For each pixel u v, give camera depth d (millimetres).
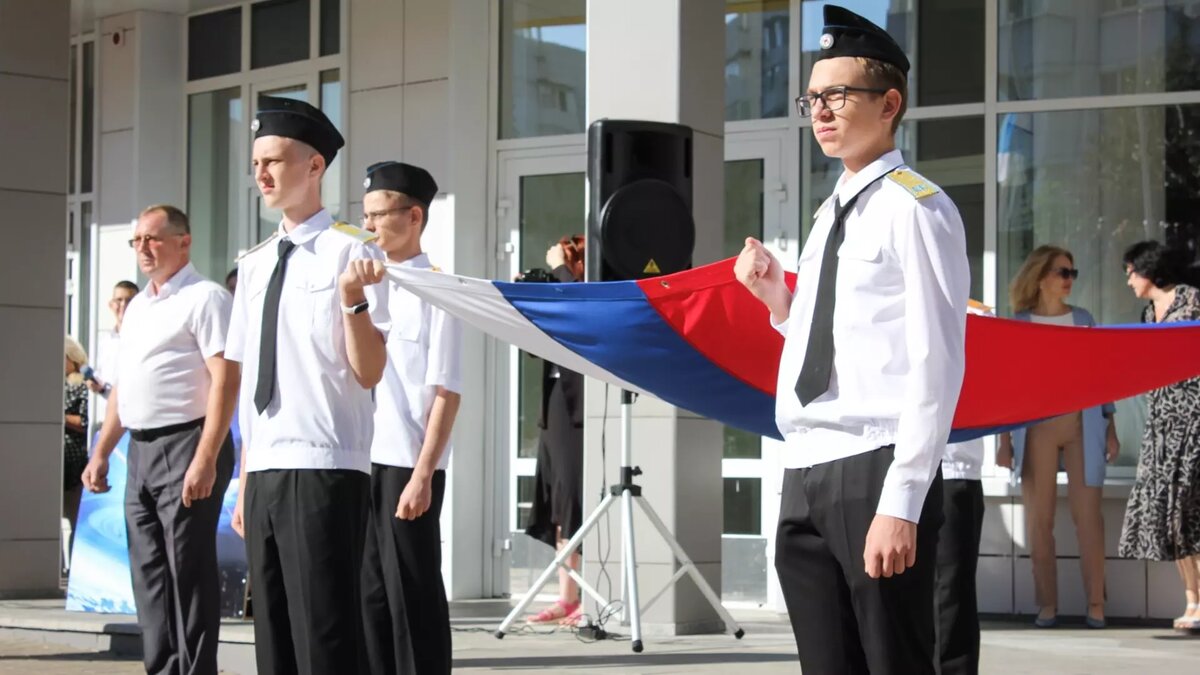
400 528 6238
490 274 11914
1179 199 10203
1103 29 10375
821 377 3744
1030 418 6605
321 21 12922
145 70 13891
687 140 8492
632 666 7762
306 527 5004
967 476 6668
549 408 9953
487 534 11852
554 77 11766
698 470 9156
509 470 11797
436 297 5895
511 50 11922
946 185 10695
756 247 4125
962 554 6664
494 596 11812
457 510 11688
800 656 3910
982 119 10578
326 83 12906
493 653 8289
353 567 5066
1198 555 9211
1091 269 10398
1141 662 8062
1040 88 10492
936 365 3598
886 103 3811
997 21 10547
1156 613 9961
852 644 3863
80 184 14672
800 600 3885
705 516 9195
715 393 6410
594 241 8320
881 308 3695
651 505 9008
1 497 11336
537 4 11820
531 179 11812
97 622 9148
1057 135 10453
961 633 6656
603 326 6039
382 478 6285
